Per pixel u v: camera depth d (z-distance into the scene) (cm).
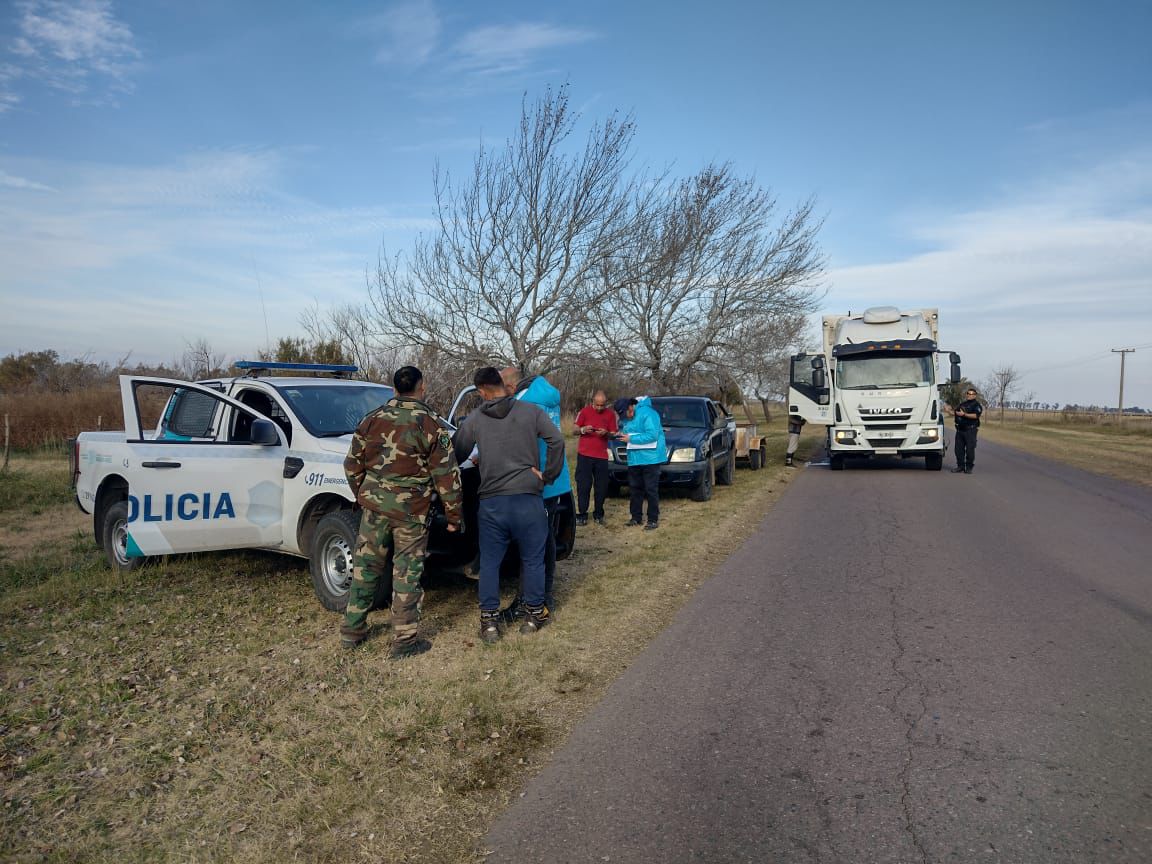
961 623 581
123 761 384
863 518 1084
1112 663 491
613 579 723
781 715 424
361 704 445
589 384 2061
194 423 745
